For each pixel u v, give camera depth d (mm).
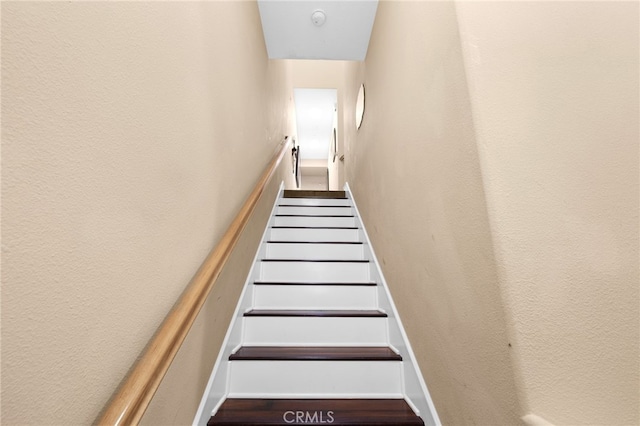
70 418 462
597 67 729
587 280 641
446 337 928
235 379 1307
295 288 1832
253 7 1933
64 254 455
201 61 1029
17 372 383
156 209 718
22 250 390
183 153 876
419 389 1139
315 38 2324
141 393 546
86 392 494
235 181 1465
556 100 718
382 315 1604
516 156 694
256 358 1336
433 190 1011
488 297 697
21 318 389
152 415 709
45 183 424
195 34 980
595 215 669
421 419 1120
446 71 890
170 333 667
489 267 688
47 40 429
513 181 684
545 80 727
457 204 837
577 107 714
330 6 2027
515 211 671
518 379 606
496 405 669
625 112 712
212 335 1148
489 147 700
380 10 1925
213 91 1150
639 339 618
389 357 1356
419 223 1158
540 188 681
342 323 1590
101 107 534
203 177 1032
